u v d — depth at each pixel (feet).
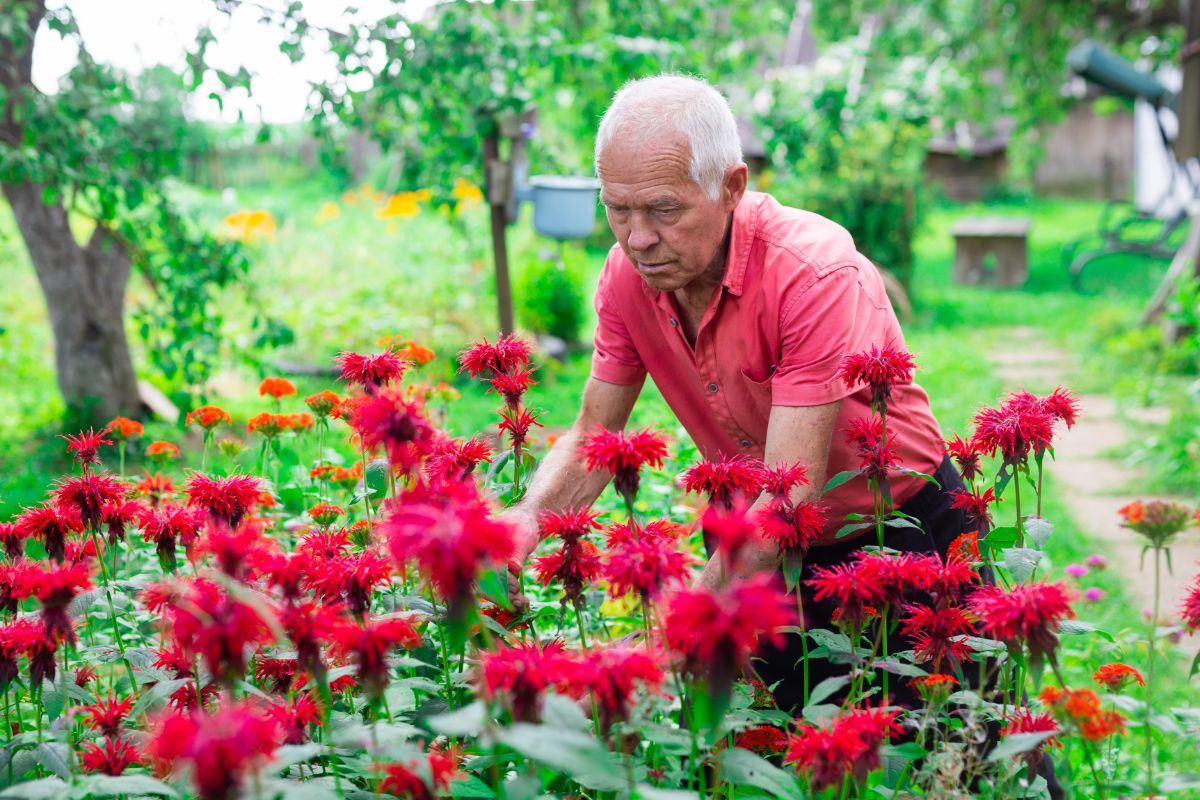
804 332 7.23
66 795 4.72
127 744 5.62
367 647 4.84
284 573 4.93
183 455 20.81
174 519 6.49
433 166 22.88
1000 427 6.62
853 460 7.80
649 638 5.24
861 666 6.41
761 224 7.50
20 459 22.07
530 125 25.86
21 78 20.51
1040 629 5.29
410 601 6.46
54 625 5.41
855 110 37.70
